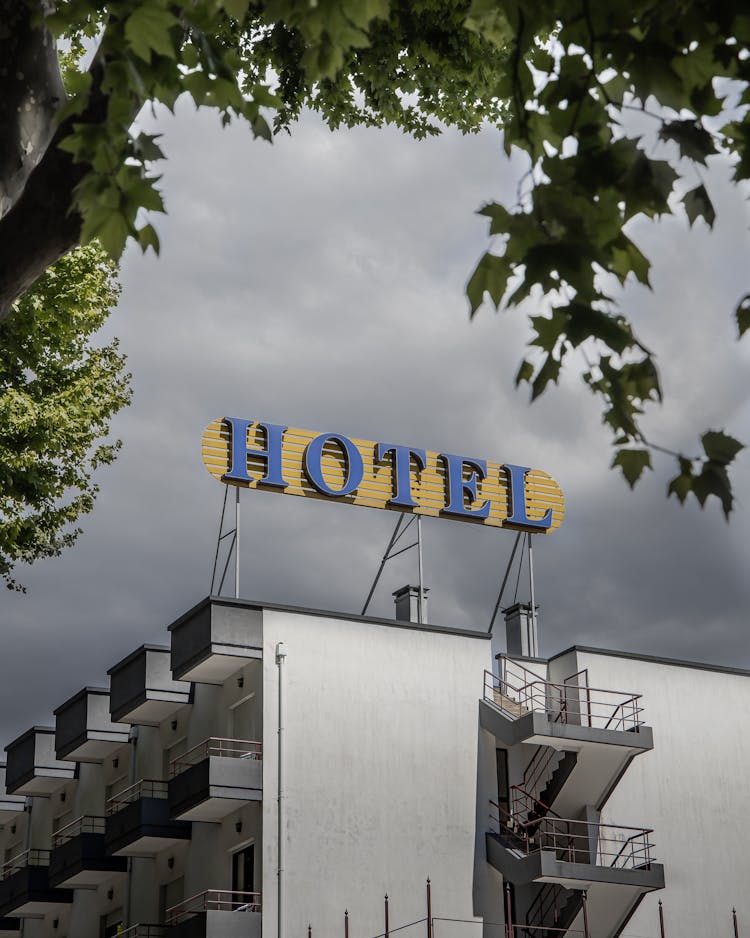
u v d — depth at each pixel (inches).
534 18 213.0
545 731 1457.9
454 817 1467.8
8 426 964.0
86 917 1678.2
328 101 727.1
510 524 1712.6
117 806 1636.3
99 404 1031.0
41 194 287.1
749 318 217.2
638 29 218.4
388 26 672.4
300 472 1599.4
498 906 1455.5
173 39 264.5
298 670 1446.9
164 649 1556.3
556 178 205.8
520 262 201.0
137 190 244.1
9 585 986.1
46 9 301.7
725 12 201.8
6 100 300.0
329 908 1366.9
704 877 1546.5
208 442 1556.3
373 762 1449.3
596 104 211.6
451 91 712.4
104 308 1017.5
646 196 205.6
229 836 1413.6
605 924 1461.6
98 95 279.9
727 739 1625.2
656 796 1552.7
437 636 1544.0
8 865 1952.5
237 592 1469.0
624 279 211.6
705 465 208.1
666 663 1619.1
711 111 213.8
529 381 211.2
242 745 1435.8
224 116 282.5
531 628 1667.1
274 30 673.0
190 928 1326.3
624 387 212.7
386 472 1657.2
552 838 1488.7
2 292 298.4
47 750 1818.4
